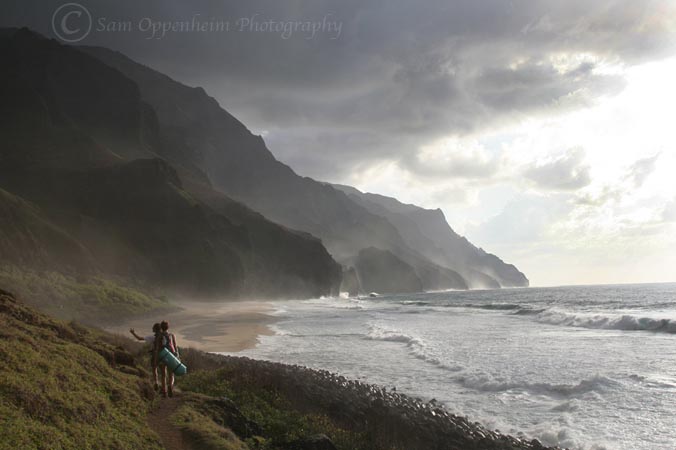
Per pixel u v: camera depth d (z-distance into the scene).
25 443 6.08
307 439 10.43
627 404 16.23
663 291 134.25
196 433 8.98
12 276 40.53
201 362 18.92
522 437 13.95
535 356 26.42
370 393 17.91
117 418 8.34
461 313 69.56
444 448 12.91
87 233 81.75
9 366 7.85
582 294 129.38
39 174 98.50
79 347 10.74
